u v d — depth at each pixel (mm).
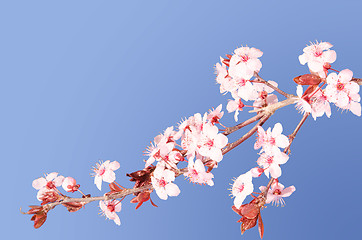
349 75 750
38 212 782
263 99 822
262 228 750
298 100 777
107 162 797
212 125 785
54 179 801
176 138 794
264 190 763
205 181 766
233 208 756
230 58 792
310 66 761
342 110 771
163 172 773
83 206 794
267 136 759
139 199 788
